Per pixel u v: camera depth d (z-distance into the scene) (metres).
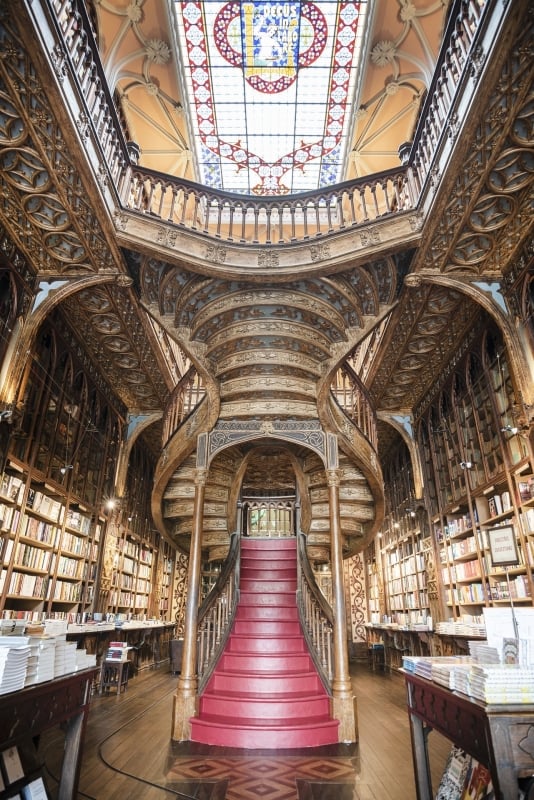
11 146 4.52
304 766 4.06
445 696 2.31
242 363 6.18
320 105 11.04
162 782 3.60
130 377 8.88
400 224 5.45
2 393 5.45
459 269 5.97
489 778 2.34
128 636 9.41
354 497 7.57
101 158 5.02
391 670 11.08
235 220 11.95
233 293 5.93
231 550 7.86
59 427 7.02
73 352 7.51
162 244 5.46
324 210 12.05
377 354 8.18
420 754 2.83
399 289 6.30
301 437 6.46
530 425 5.51
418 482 9.77
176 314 5.99
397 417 10.34
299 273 5.54
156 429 10.74
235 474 8.22
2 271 5.61
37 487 6.67
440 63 5.07
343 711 5.00
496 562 3.84
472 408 7.42
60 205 5.12
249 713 5.12
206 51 9.88
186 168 12.25
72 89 4.33
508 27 3.58
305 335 6.04
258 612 7.47
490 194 4.93
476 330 7.20
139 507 11.16
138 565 10.99
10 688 2.03
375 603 13.52
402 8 8.41
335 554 5.85
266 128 11.62
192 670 5.33
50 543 6.61
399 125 10.88
